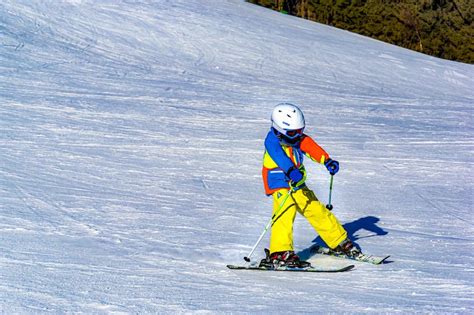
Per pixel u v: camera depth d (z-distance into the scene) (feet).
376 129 134.82
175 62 198.49
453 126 142.41
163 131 121.29
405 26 371.76
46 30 208.74
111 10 234.79
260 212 79.46
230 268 57.72
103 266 56.70
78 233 67.36
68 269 55.16
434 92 203.72
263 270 57.41
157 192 86.38
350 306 47.73
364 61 228.63
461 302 49.16
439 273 57.62
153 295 49.29
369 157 111.65
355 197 88.74
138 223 72.43
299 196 59.82
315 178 98.02
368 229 74.02
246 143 115.96
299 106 155.74
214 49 215.51
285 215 58.03
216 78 183.42
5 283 50.34
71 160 99.25
